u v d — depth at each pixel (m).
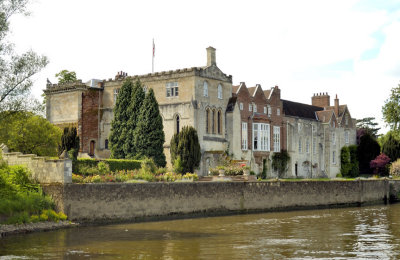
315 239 30.52
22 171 35.59
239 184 46.72
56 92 68.12
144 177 45.84
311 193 54.22
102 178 41.75
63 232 32.12
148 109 59.75
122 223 37.19
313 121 87.56
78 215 35.00
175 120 63.62
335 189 57.53
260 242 29.17
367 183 62.59
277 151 76.38
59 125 67.62
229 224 37.84
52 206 34.59
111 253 25.36
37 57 41.97
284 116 78.81
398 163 82.06
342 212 50.06
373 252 26.33
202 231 33.69
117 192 37.31
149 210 39.25
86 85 66.94
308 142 85.94
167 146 63.50
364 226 37.41
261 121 72.25
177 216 41.19
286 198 51.22
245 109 70.06
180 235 31.70
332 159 91.81
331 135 91.75
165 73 64.69
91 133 67.56
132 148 60.34
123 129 61.62
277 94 77.56
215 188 44.47
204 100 63.75
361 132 103.25
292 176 79.81
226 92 67.69
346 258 24.73
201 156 62.44
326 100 98.75
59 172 34.84
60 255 24.72
